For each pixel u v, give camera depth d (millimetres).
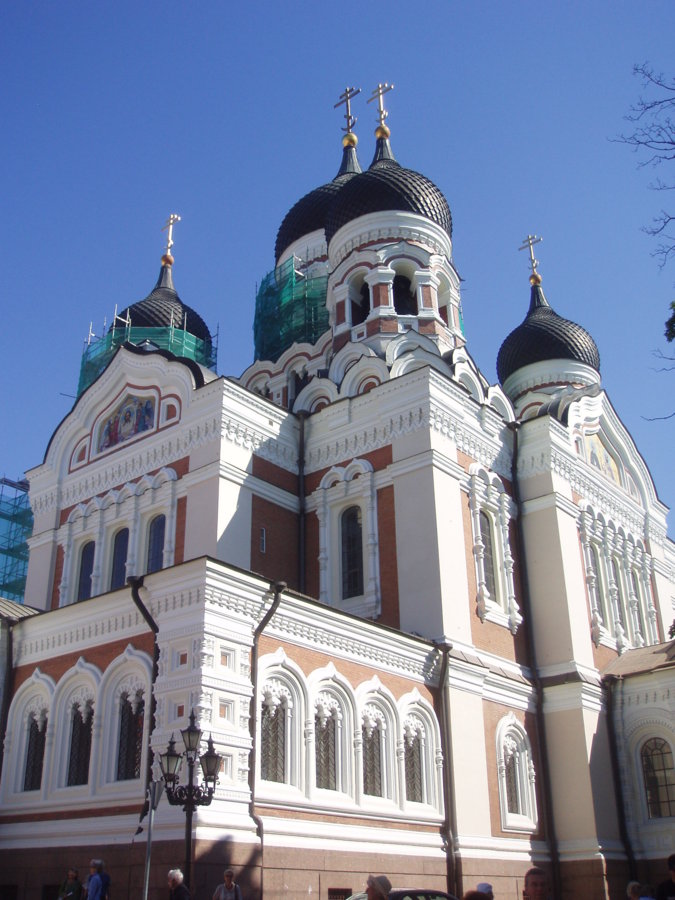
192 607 16688
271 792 16469
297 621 18109
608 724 24922
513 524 26484
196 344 38375
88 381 37969
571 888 22531
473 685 22094
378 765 19266
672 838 23188
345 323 30875
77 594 26672
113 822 16594
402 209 32125
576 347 36688
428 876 18859
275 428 25922
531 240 40125
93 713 18297
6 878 17906
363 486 24562
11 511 44625
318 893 16359
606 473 30797
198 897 14359
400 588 22891
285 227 40188
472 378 28172
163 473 25141
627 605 29203
